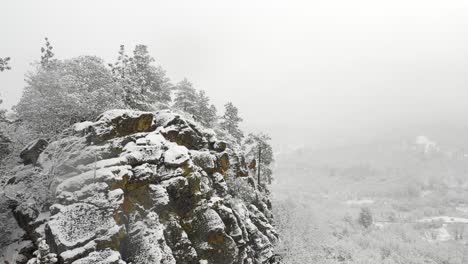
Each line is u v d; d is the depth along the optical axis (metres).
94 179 16.31
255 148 49.56
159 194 17.86
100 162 17.45
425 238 99.50
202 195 21.31
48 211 16.97
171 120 23.94
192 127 26.62
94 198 15.63
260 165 50.19
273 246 33.56
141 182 17.70
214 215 20.91
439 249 82.56
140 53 37.00
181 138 23.98
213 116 45.78
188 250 18.02
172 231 17.72
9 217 17.80
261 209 37.16
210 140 29.42
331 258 53.91
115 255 14.09
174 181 19.06
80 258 13.65
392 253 75.06
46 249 14.21
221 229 20.53
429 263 73.69
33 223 16.42
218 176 25.42
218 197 23.12
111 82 25.84
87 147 18.45
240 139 50.69
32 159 20.73
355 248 68.25
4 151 22.06
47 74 22.80
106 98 24.14
